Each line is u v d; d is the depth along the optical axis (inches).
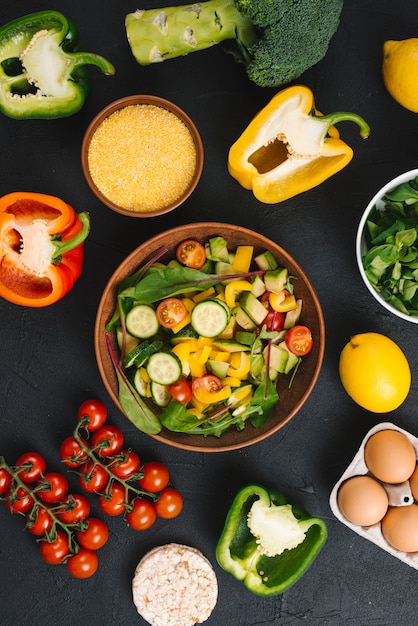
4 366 42.4
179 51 39.5
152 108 39.7
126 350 40.2
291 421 42.6
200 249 39.9
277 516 40.3
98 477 40.9
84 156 39.2
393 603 43.0
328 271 42.4
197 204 42.2
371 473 41.0
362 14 41.7
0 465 40.0
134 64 41.7
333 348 42.5
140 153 39.8
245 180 39.6
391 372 39.3
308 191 42.1
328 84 41.9
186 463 42.6
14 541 42.7
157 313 39.4
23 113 39.4
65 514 41.2
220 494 42.6
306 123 38.2
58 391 42.4
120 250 42.2
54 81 39.0
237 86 41.8
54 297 38.9
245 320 40.1
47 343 42.4
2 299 42.3
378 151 42.1
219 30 38.6
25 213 39.8
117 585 42.8
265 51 37.4
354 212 42.2
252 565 40.6
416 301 39.5
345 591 43.0
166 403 40.1
